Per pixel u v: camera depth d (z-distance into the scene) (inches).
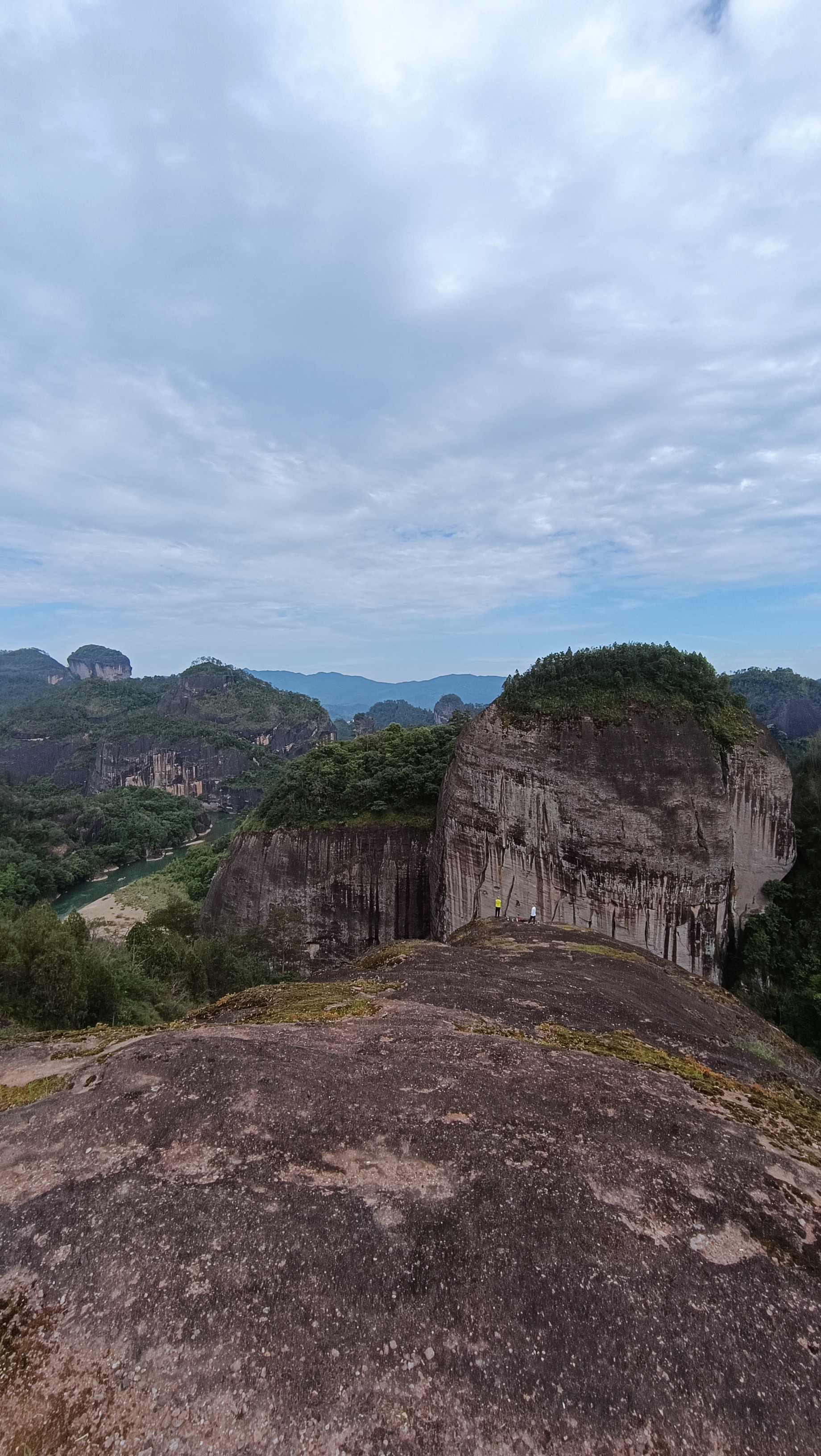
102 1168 275.9
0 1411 184.2
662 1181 266.1
